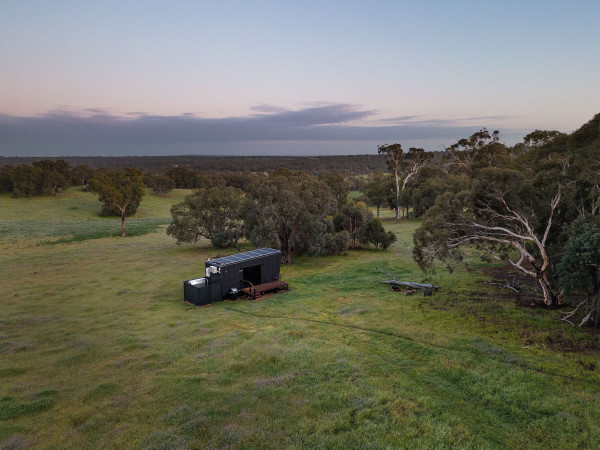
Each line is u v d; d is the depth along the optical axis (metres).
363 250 48.91
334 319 20.72
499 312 19.66
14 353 17.59
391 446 9.63
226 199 51.28
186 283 26.34
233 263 26.70
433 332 17.33
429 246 21.86
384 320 19.72
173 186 148.38
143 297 28.44
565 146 30.14
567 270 16.38
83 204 109.50
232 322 21.48
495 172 20.09
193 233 52.66
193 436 10.31
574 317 18.23
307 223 39.16
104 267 41.12
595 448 9.32
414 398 11.83
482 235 21.22
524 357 14.30
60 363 16.17
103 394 13.09
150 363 15.84
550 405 11.11
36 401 12.59
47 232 68.06
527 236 20.34
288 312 22.88
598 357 13.97
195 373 14.55
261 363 15.08
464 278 28.33
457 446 9.53
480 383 12.52
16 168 115.81
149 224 81.56
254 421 10.93
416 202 78.56
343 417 10.98
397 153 90.44
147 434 10.46
